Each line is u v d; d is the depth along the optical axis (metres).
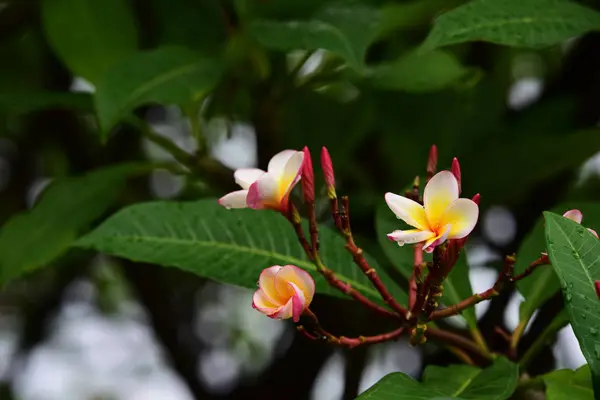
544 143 2.27
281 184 1.80
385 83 2.15
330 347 2.66
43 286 4.00
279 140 2.26
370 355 2.95
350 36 1.99
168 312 3.10
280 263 1.93
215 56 2.13
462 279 1.94
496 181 2.30
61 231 2.12
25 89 2.70
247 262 1.94
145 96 2.02
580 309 1.73
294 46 2.01
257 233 1.95
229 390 3.02
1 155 3.32
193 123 2.23
